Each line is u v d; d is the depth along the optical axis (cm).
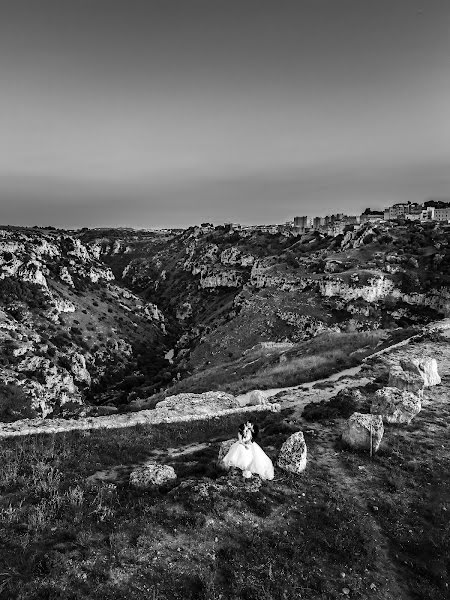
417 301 11362
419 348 3547
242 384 3734
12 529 1120
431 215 18300
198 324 15738
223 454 1642
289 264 15050
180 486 1377
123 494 1392
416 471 1580
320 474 1553
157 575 991
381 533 1263
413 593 1065
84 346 11544
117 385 10875
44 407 7412
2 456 1702
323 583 1045
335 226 18175
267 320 11625
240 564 1062
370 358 3531
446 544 1219
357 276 11856
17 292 11450
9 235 14075
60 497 1299
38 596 884
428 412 2134
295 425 2094
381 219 18238
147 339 14625
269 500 1348
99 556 1030
